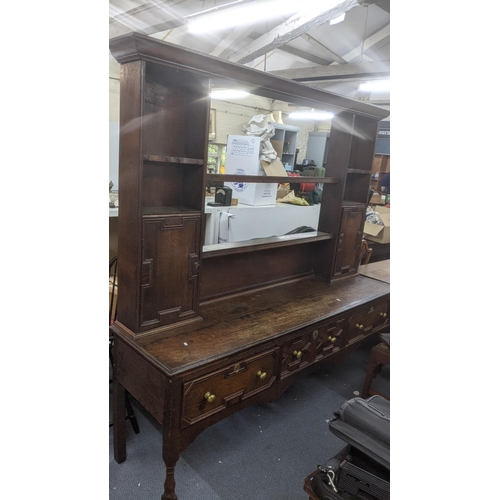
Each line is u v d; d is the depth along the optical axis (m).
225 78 1.65
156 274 1.62
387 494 1.14
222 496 1.74
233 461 1.95
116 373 1.75
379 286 2.60
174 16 4.50
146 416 2.22
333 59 6.49
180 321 1.76
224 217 3.12
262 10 3.40
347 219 2.62
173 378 1.40
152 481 1.78
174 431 1.46
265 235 3.52
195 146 1.68
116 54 1.44
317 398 2.54
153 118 1.63
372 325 2.45
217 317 1.92
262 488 1.80
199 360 1.49
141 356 1.53
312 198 4.59
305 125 9.43
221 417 1.62
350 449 1.30
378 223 4.56
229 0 4.14
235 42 5.55
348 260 2.74
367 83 5.64
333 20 3.87
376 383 2.75
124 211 1.57
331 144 2.51
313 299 2.28
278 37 4.72
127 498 1.69
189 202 1.75
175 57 1.45
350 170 2.52
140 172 1.47
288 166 7.20
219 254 1.93
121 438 1.84
